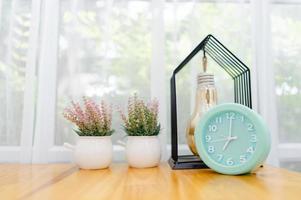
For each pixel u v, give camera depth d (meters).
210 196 0.37
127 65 0.69
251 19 0.69
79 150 0.55
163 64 0.68
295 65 0.70
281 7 0.72
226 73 0.68
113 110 0.67
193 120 0.58
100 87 0.67
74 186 0.42
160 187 0.41
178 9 0.70
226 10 0.70
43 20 0.68
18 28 0.68
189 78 0.68
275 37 0.71
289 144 0.69
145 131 0.57
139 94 0.69
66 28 0.70
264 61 0.68
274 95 0.68
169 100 0.68
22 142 0.64
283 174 0.50
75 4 0.69
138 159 0.56
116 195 0.38
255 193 0.38
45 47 0.67
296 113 0.70
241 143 0.50
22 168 0.57
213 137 0.52
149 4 0.71
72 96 0.66
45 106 0.66
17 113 0.66
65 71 0.69
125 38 0.70
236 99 0.65
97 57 0.68
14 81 0.67
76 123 0.56
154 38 0.69
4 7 0.68
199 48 0.60
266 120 0.66
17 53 0.67
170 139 0.67
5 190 0.40
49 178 0.48
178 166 0.54
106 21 0.69
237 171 0.49
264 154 0.48
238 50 0.69
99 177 0.48
